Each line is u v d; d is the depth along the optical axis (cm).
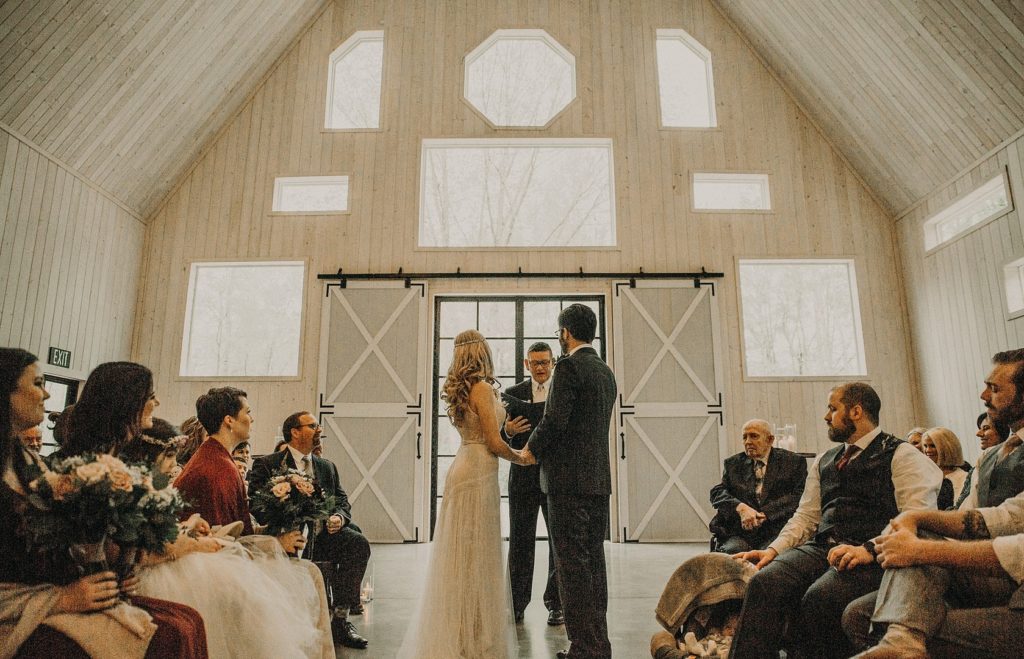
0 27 492
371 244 755
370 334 734
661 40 833
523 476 362
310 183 780
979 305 626
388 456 710
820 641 220
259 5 684
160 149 712
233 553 220
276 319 988
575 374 264
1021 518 175
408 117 784
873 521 230
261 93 792
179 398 723
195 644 175
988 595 182
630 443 711
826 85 720
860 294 746
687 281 744
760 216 762
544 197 1109
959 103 599
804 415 721
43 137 583
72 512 158
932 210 695
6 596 155
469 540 260
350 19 812
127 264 727
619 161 773
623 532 692
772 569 230
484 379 278
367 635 323
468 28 807
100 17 545
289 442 351
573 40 804
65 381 637
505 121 1119
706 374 727
